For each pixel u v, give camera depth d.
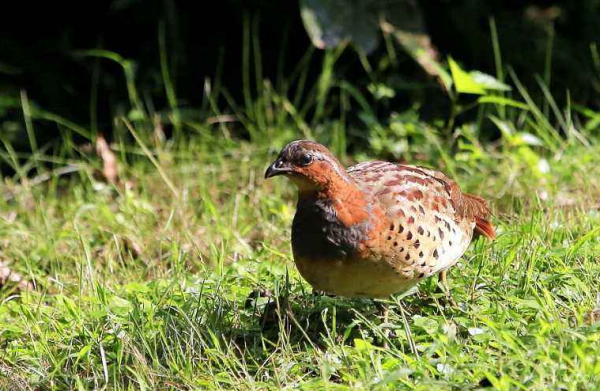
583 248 8.47
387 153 12.27
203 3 14.84
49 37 15.31
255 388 6.98
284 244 9.75
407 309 8.02
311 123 13.38
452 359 6.91
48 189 12.50
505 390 6.27
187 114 13.59
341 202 7.09
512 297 7.65
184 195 11.28
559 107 13.30
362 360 7.00
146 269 9.58
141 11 14.83
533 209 9.52
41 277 9.80
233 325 8.00
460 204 7.88
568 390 6.29
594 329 6.91
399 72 13.62
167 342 7.69
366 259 7.10
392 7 12.98
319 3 12.80
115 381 7.10
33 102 14.66
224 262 9.57
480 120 12.32
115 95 14.79
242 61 14.79
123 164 12.25
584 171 10.62
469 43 13.86
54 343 7.96
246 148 12.55
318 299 8.20
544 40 13.66
